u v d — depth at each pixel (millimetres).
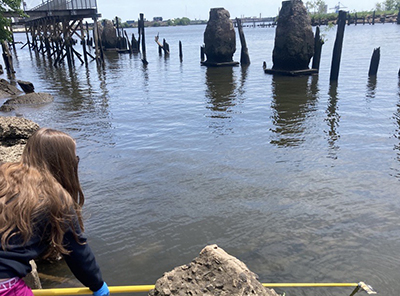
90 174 7094
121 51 43219
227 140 9156
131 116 12062
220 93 15953
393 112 11531
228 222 5234
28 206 1584
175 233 4977
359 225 5117
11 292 1549
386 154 7918
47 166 1739
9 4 18969
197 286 2154
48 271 4133
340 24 16938
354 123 10422
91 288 1866
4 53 25406
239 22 26375
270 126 10359
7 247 1557
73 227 1698
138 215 5461
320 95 14617
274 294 2160
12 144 7742
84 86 19203
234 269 2201
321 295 3754
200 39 74125
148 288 2189
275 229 5043
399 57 26578
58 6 28984
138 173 7105
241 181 6648
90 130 10430
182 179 6781
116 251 4578
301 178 6746
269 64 26531
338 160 7625
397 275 4078
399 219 5258
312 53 20375
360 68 21922
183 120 11328
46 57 38594
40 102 14828
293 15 19844
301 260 4359
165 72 24391
